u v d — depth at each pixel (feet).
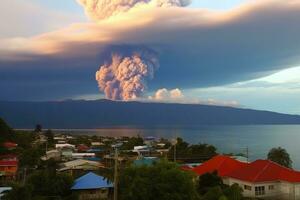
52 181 196.44
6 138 476.95
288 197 207.00
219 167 246.27
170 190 146.72
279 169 219.20
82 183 208.03
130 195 145.69
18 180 272.92
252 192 209.15
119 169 204.03
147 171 152.25
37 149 418.92
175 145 409.49
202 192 187.42
